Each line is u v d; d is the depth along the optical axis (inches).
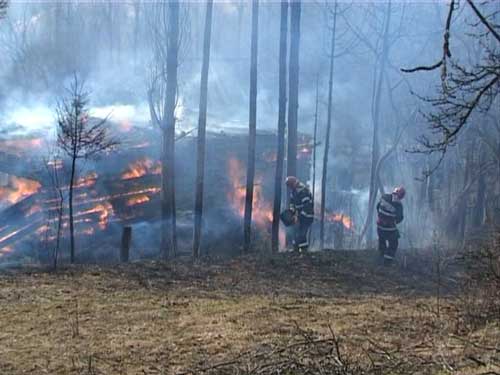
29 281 398.0
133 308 349.7
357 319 341.1
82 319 324.5
